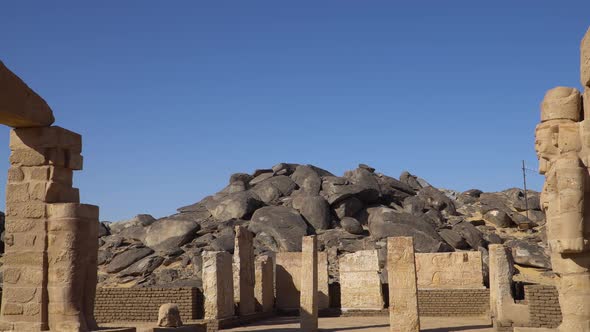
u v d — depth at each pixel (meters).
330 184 35.81
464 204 39.12
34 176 11.38
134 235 31.98
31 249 11.14
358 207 34.38
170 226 31.08
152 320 20.88
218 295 19.42
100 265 29.58
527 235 33.12
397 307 15.85
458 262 24.59
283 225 31.31
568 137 9.25
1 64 10.42
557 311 15.68
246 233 22.42
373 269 24.09
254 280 23.11
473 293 22.81
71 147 11.73
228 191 37.47
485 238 32.06
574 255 8.74
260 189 36.59
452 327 18.41
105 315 21.31
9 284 11.13
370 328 18.14
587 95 9.20
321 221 32.88
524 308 16.72
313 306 17.22
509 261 18.16
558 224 8.67
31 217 11.24
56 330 10.83
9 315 11.06
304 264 17.50
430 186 38.69
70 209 11.07
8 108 10.55
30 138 11.45
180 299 20.66
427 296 23.36
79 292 11.03
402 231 31.02
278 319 22.61
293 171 40.09
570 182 8.55
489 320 20.81
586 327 8.62
